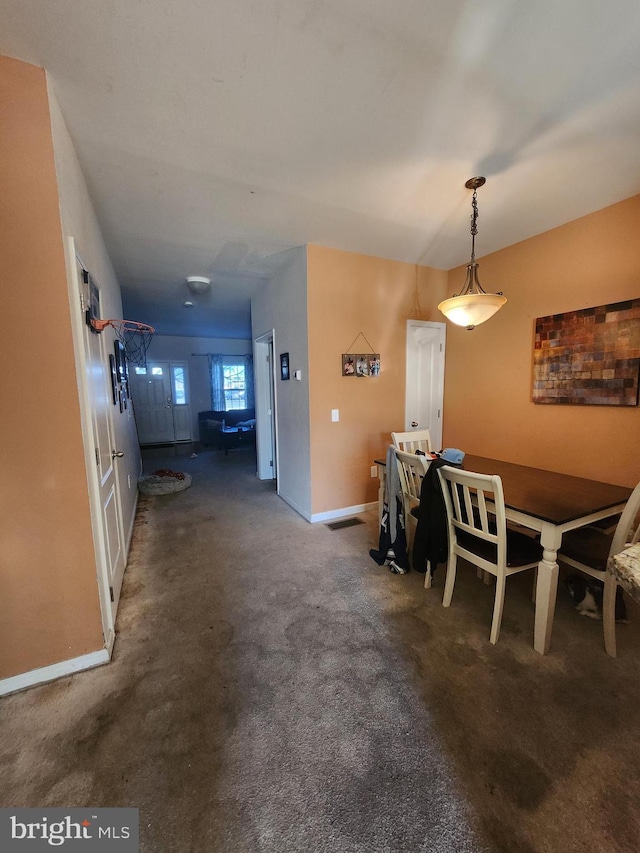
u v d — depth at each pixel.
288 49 1.30
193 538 3.07
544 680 1.55
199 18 1.19
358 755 1.24
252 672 1.62
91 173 2.04
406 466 2.43
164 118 1.64
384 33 1.25
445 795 1.12
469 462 2.78
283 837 1.02
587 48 1.31
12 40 1.25
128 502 3.24
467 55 1.34
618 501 1.84
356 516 3.56
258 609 2.07
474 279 2.36
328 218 2.63
